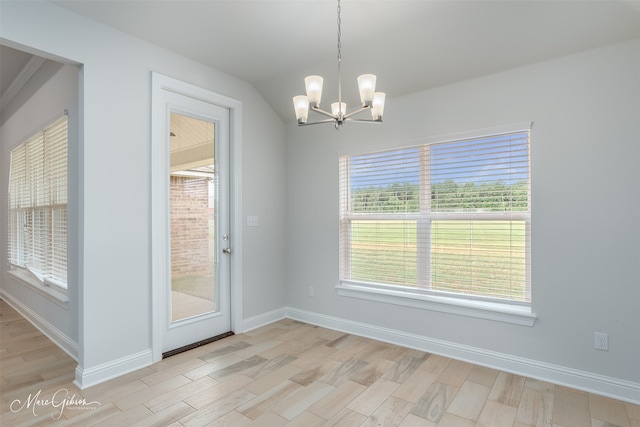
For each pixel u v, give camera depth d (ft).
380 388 7.86
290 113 12.62
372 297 10.97
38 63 11.41
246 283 11.71
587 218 7.78
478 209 9.29
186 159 10.18
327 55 9.79
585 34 7.46
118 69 8.45
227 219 11.34
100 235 8.09
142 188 8.89
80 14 7.79
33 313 12.23
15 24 6.88
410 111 10.26
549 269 8.21
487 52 8.48
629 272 7.35
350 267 11.69
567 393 7.65
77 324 9.27
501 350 8.83
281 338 10.99
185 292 10.18
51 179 11.02
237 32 8.66
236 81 11.36
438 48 8.74
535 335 8.39
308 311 12.60
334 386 7.94
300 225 12.82
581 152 7.84
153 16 7.95
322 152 12.19
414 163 10.32
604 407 7.09
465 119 9.34
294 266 13.00
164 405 7.13
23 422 6.55
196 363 9.12
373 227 11.16
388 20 8.11
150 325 9.05
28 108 12.64
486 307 8.92
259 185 12.19
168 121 9.66
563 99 8.03
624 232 7.39
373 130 10.99
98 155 8.06
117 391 7.67
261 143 12.26
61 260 10.44
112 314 8.30
